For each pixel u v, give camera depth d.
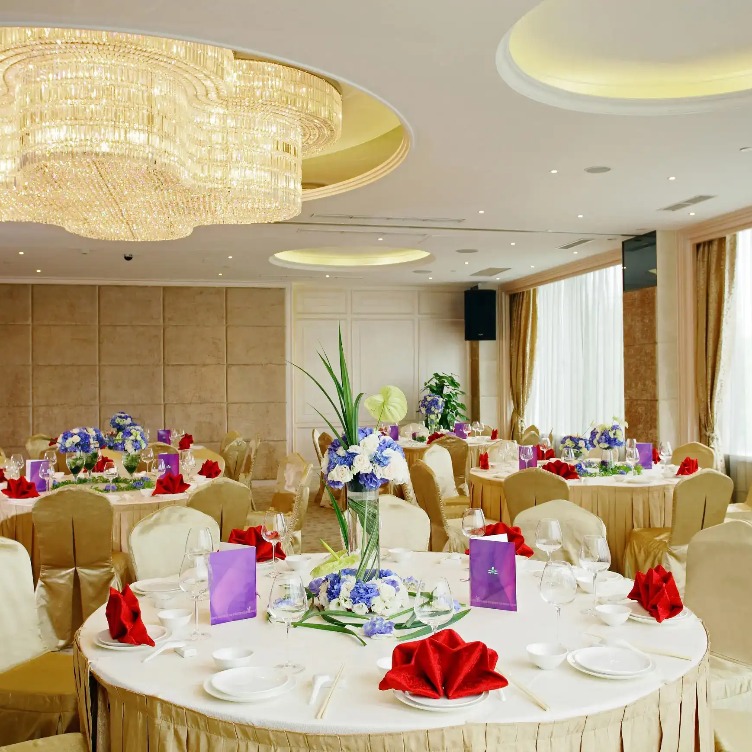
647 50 4.56
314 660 2.28
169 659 2.31
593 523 3.81
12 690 2.87
